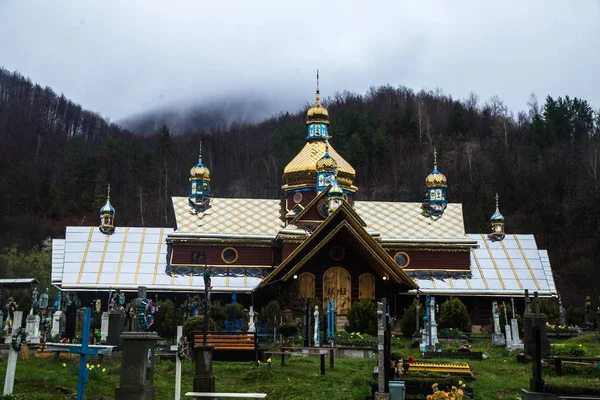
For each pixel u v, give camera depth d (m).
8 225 129.75
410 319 47.31
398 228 64.94
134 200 144.62
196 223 61.75
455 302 49.34
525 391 21.16
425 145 158.12
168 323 40.03
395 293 54.38
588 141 136.62
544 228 119.75
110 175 149.25
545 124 141.12
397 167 151.38
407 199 143.88
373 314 47.12
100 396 20.92
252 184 160.12
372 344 34.94
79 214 137.50
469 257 63.47
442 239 63.56
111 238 62.25
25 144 167.50
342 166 65.25
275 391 22.80
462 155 148.75
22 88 190.25
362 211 67.12
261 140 179.25
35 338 29.81
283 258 57.47
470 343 42.62
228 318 43.44
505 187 130.00
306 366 27.89
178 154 168.50
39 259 96.69
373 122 162.62
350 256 54.28
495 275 63.31
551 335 45.06
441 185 67.94
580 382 24.97
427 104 188.12
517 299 61.78
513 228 120.62
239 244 60.56
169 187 152.62
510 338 37.47
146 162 154.25
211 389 21.08
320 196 57.66
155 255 61.06
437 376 23.20
